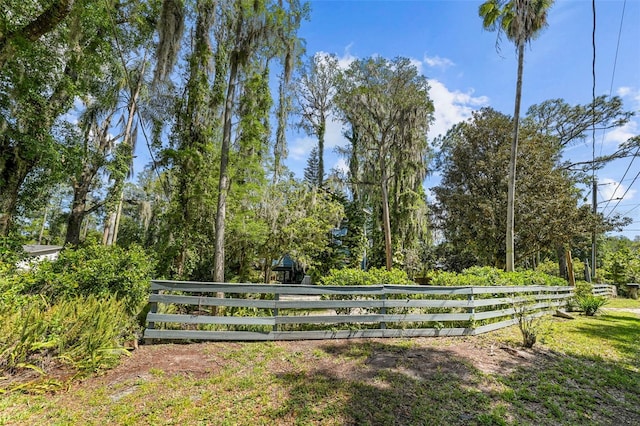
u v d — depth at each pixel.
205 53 9.06
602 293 16.11
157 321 4.60
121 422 2.57
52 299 4.72
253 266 12.88
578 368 4.36
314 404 2.99
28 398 2.83
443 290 5.83
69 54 8.75
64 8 5.53
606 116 17.11
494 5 10.42
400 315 5.42
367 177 17.50
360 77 15.20
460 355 4.56
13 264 5.38
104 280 5.20
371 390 3.32
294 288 5.07
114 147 13.18
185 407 2.85
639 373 4.34
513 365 4.30
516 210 12.68
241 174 9.80
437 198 15.77
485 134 14.27
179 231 9.62
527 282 8.91
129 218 21.69
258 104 9.02
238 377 3.53
